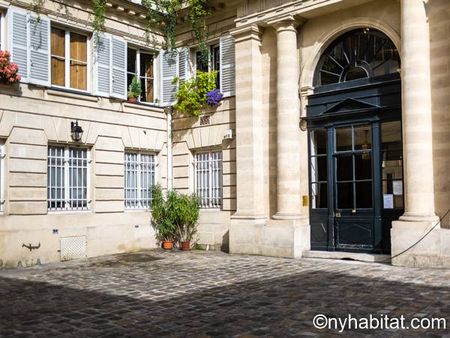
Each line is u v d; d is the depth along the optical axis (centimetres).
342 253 1190
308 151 1288
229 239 1359
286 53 1282
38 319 676
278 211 1280
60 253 1277
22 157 1211
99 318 673
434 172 1038
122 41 1476
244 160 1345
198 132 1508
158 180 1566
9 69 1169
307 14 1259
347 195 1216
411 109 1044
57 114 1295
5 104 1186
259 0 1327
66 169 1324
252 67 1344
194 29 1482
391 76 1159
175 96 1558
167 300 771
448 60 1024
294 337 565
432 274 921
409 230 1030
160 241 1525
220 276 974
